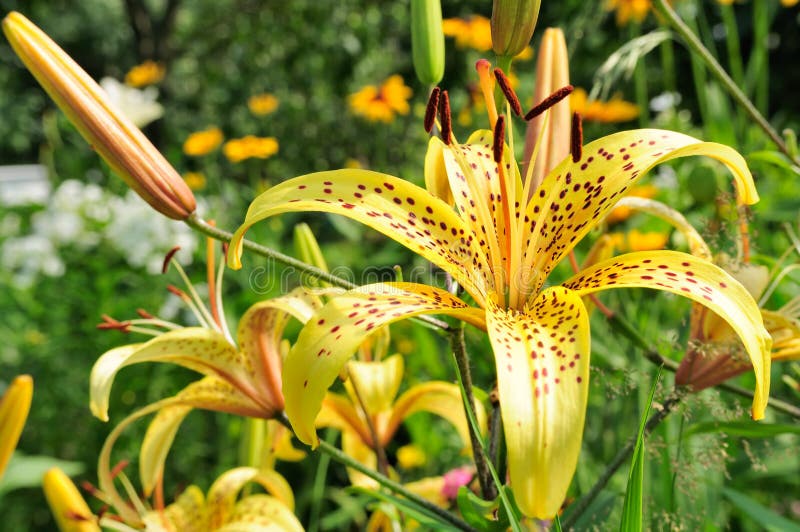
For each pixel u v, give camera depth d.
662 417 0.37
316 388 0.29
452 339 0.34
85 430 0.92
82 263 0.96
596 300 0.40
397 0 2.22
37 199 1.12
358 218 0.32
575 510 0.36
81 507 0.39
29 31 0.34
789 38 1.63
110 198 0.98
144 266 0.94
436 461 0.77
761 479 0.62
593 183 0.34
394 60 2.28
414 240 0.32
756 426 0.36
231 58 2.48
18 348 0.93
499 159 0.34
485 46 1.06
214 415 0.95
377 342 0.47
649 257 0.32
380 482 0.36
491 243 0.35
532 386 0.28
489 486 0.36
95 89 0.34
